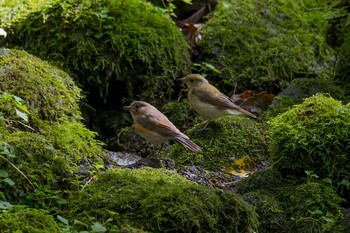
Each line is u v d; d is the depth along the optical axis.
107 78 13.04
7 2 13.99
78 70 13.03
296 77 14.65
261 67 14.38
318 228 9.22
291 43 15.07
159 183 8.91
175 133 10.20
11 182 8.55
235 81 14.20
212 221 8.26
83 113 12.95
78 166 9.75
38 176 9.14
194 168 10.83
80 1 13.66
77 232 7.79
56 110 10.53
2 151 8.94
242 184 10.20
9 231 7.61
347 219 9.02
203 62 14.06
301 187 9.75
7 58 10.70
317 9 16.19
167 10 14.70
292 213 9.52
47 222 7.93
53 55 13.12
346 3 13.66
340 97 12.92
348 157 10.15
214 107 11.86
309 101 10.77
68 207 8.63
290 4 15.98
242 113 11.98
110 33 13.23
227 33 14.77
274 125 10.59
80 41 13.08
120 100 13.43
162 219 8.12
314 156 10.14
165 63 13.54
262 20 15.33
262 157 11.66
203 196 8.48
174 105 13.34
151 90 13.38
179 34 14.06
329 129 10.27
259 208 9.49
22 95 10.24
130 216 8.20
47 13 13.48
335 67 14.20
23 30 13.44
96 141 11.05
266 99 13.61
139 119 10.26
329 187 9.81
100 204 8.41
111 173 9.10
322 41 15.26
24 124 9.89
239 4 15.50
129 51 13.20
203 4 15.75
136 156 11.21
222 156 11.50
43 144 9.56
